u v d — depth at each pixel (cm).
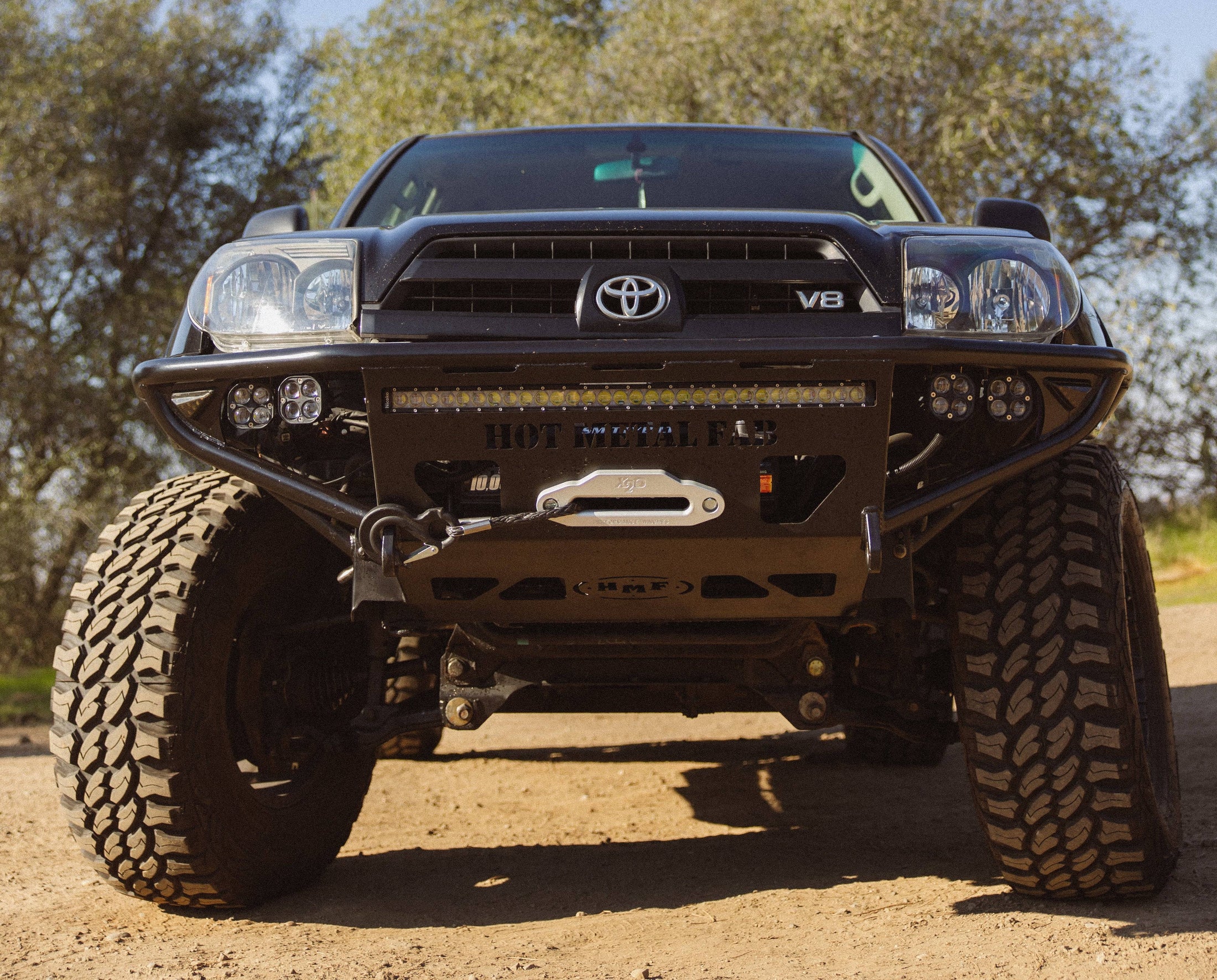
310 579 286
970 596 238
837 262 226
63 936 240
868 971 202
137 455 1994
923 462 226
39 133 2031
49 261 2055
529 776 463
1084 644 228
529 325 217
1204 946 207
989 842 240
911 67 1266
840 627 249
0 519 1756
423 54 1742
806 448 210
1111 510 240
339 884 285
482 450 212
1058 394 223
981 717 233
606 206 313
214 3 2275
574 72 1486
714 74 1352
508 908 261
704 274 222
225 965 216
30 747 696
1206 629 783
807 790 410
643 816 373
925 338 210
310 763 283
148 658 238
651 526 211
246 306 229
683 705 282
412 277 223
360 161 1697
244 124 2314
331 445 238
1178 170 1366
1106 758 225
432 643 321
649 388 208
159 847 241
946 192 1276
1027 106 1277
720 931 234
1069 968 199
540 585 237
